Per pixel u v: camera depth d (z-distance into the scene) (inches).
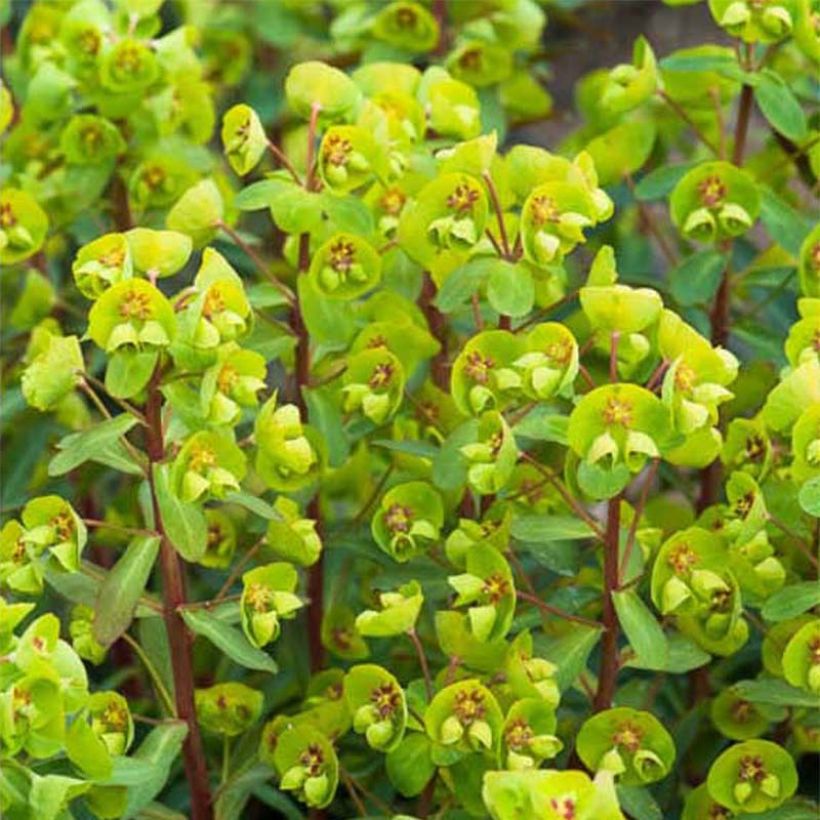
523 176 29.9
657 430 28.3
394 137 32.2
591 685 31.2
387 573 31.3
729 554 29.2
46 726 27.8
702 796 30.4
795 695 30.1
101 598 29.2
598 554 33.0
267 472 31.0
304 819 33.5
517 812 26.5
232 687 31.3
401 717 29.0
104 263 29.0
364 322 32.3
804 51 32.7
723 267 33.5
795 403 29.2
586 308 28.5
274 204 30.8
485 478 29.3
